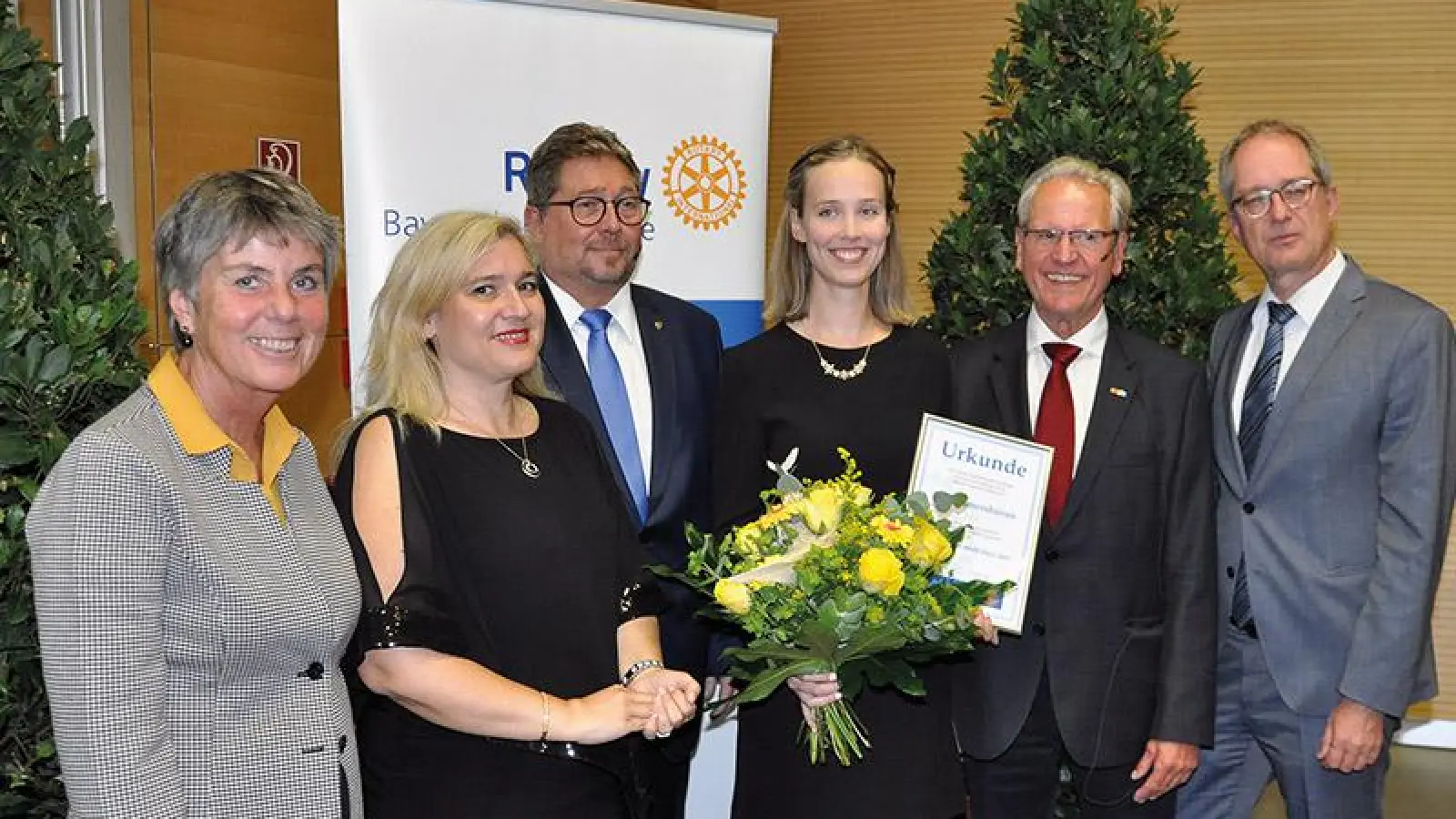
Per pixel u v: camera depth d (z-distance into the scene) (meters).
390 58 3.36
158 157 3.65
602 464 2.31
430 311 2.11
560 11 3.57
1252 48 5.66
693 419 2.96
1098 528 2.60
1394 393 2.64
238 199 1.73
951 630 2.19
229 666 1.72
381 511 2.00
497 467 2.11
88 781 1.58
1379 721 2.65
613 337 2.95
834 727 2.34
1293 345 2.78
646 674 2.14
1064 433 2.66
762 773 2.55
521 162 3.53
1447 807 5.02
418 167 3.40
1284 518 2.74
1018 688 2.62
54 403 1.80
